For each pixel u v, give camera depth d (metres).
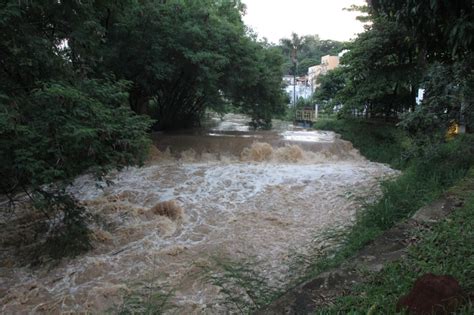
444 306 2.73
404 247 4.49
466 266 3.45
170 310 5.46
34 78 7.46
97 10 10.27
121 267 7.20
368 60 16.73
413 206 6.36
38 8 7.22
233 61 18.16
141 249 7.89
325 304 3.43
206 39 16.59
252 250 7.63
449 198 5.89
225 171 13.62
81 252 7.75
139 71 16.23
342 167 14.41
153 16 15.40
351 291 3.58
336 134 20.89
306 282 3.94
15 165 6.27
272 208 10.18
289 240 8.06
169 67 16.05
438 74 8.28
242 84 19.53
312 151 16.66
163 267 7.11
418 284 2.91
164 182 12.46
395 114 20.48
